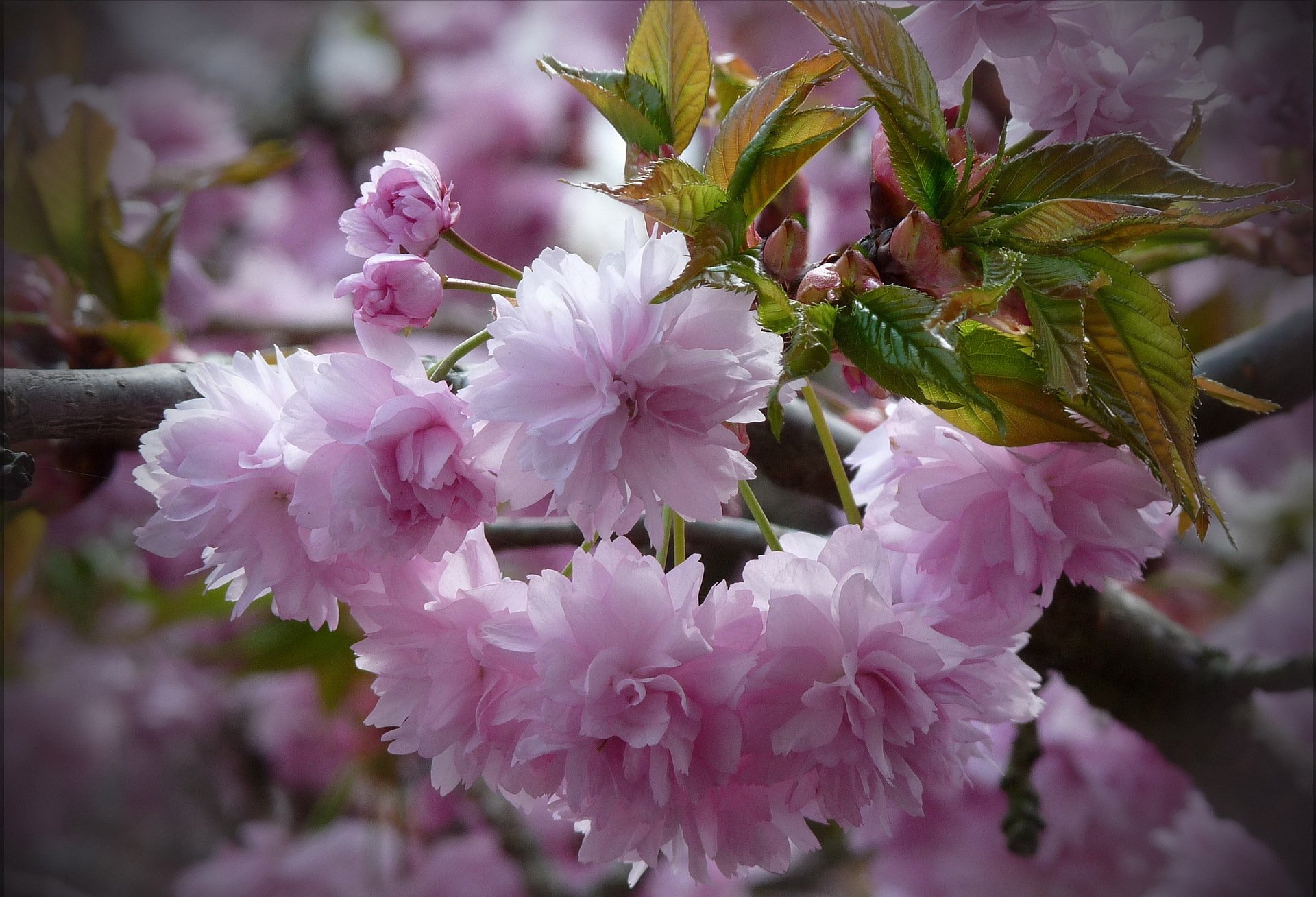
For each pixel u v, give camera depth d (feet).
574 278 1.13
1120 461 1.23
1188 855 2.11
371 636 1.20
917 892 2.28
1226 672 1.62
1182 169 1.17
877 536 1.18
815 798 1.22
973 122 1.65
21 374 1.32
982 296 1.10
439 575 1.22
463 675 1.20
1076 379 1.13
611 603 1.16
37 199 1.78
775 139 1.18
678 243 1.13
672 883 2.48
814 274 1.17
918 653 1.16
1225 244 1.71
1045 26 1.23
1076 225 1.17
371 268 1.19
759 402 1.13
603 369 1.10
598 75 1.28
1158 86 1.26
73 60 2.10
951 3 1.24
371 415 1.16
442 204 1.23
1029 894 2.19
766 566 1.18
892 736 1.17
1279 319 1.75
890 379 1.13
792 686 1.16
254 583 1.19
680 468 1.15
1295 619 2.47
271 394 1.19
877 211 1.25
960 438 1.24
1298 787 1.64
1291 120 1.69
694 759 1.16
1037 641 1.61
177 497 1.18
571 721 1.15
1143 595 2.47
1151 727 1.65
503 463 1.15
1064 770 2.14
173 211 1.88
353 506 1.14
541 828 2.49
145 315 1.83
